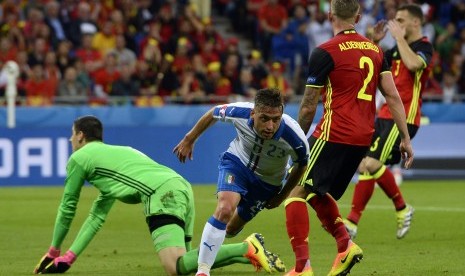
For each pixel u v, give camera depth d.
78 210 42.00
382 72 23.53
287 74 72.00
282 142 21.56
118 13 67.50
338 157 23.05
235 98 59.94
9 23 65.44
